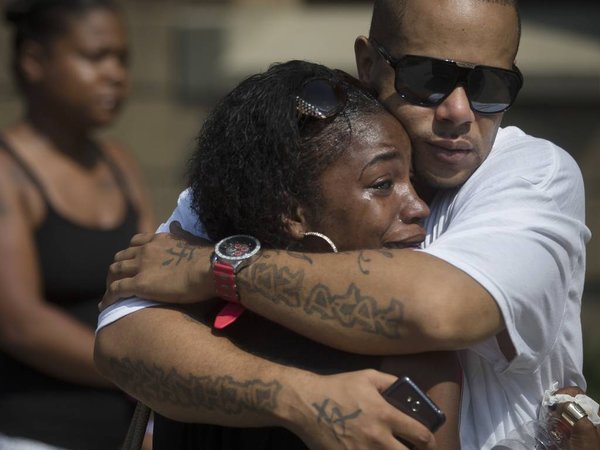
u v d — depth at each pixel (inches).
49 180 181.8
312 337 105.9
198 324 111.7
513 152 114.7
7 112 290.5
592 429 110.0
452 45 112.2
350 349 105.1
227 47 295.4
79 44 186.5
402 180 111.4
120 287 116.0
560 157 114.5
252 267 107.7
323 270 105.6
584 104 293.0
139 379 111.2
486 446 112.3
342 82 112.5
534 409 114.6
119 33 191.5
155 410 112.0
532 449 111.0
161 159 299.6
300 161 108.8
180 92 297.7
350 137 109.2
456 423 105.7
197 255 113.4
